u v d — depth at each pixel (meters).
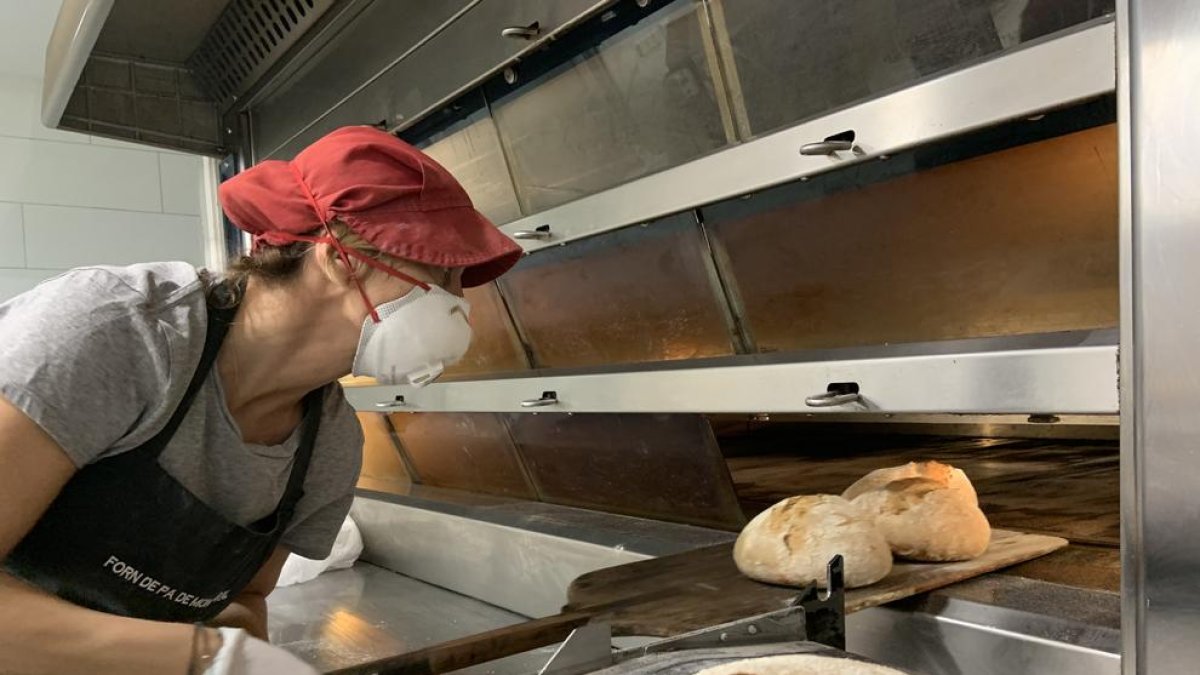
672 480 1.49
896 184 1.00
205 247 3.29
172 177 3.38
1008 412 0.82
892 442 2.51
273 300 0.85
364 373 0.92
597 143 1.43
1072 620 0.84
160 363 0.78
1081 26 0.76
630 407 1.32
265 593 1.16
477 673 0.95
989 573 1.05
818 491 1.70
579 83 1.42
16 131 3.07
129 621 0.68
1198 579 0.65
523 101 1.55
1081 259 0.89
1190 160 0.65
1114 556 1.11
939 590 0.98
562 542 1.49
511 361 1.79
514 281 1.65
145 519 0.84
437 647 0.76
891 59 0.98
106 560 0.85
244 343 0.86
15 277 3.06
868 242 1.07
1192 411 0.65
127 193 3.28
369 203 0.81
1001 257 0.95
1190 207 0.65
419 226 0.83
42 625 0.65
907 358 0.92
